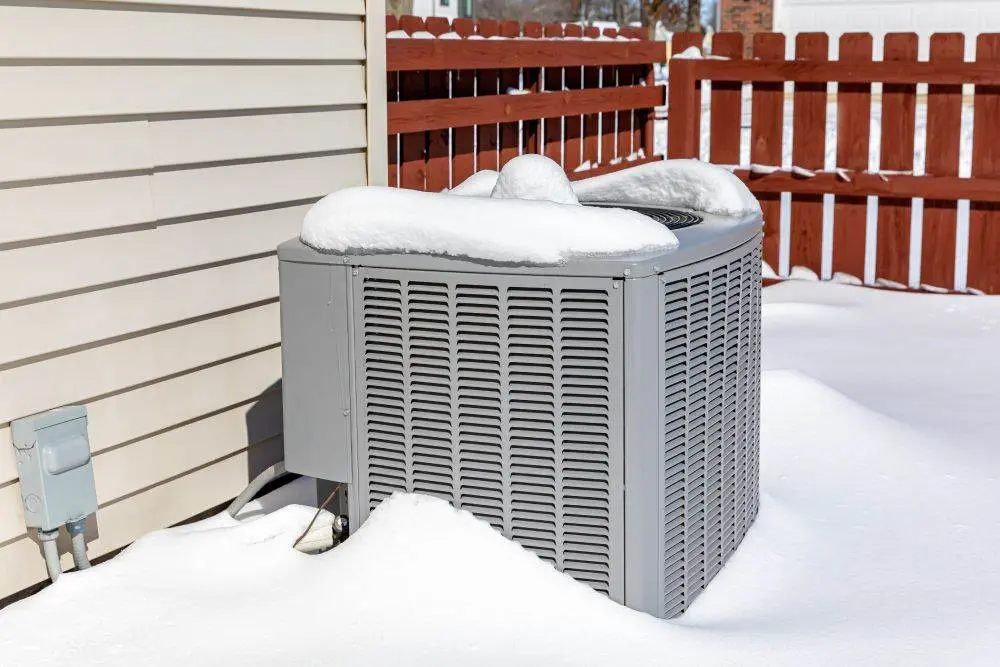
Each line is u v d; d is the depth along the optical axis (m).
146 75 3.20
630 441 2.72
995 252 7.21
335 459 3.07
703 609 2.99
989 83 6.96
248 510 3.69
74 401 3.08
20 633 2.67
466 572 2.79
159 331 3.36
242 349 3.69
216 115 3.47
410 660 2.53
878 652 2.63
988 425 4.50
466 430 2.88
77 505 3.01
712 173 3.48
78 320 3.07
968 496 3.69
